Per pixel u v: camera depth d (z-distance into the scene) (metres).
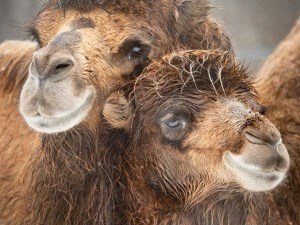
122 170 15.45
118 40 15.35
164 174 14.85
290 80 18.67
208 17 17.39
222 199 14.76
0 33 42.31
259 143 13.50
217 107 14.28
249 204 15.10
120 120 15.26
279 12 46.47
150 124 14.82
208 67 14.61
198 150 14.38
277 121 18.16
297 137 18.03
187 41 16.73
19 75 19.55
